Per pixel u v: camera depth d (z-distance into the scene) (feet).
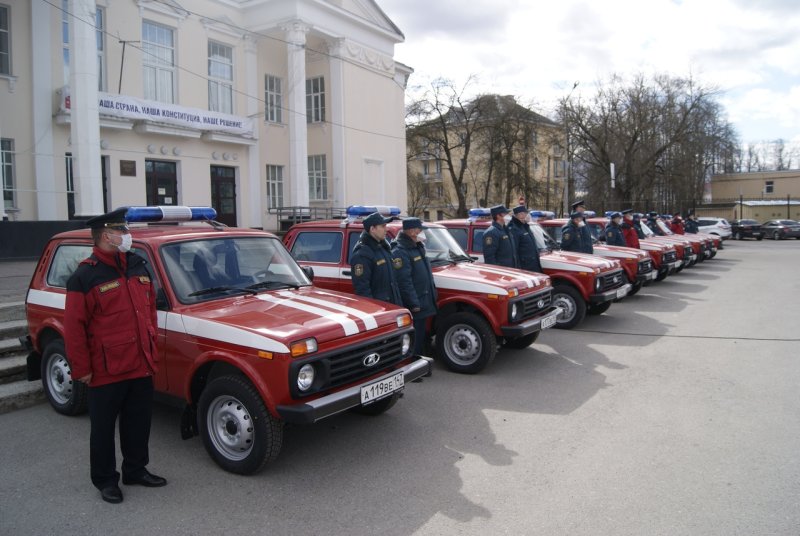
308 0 71.10
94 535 11.29
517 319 21.97
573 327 29.96
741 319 32.40
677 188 133.69
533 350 25.93
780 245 110.73
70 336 12.14
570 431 16.31
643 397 19.13
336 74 79.87
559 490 12.84
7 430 16.76
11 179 50.01
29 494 13.00
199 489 13.15
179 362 14.58
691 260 60.70
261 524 11.61
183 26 63.62
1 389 18.92
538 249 31.96
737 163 250.98
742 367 22.49
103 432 12.59
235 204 70.74
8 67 49.70
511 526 11.38
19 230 44.57
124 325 12.58
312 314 14.44
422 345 21.63
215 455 14.14
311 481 13.46
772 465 13.79
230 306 15.12
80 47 46.47
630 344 26.81
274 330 13.24
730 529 11.08
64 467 14.37
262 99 73.87
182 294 15.11
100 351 12.39
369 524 11.55
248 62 71.61
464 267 24.71
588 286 29.40
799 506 11.86
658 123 127.75
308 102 83.41
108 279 12.48
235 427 13.85
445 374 22.33
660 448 14.97
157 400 15.37
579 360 24.13
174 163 63.62
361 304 15.93
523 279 22.98
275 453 13.57
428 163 170.40
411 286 20.51
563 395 19.56
